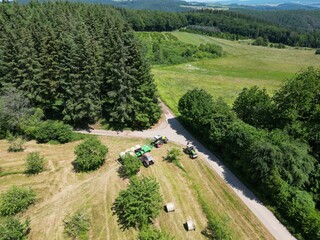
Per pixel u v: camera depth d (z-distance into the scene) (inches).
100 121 2358.5
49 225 1317.7
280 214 1366.9
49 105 2361.0
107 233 1278.3
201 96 2118.6
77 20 3757.4
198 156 1873.8
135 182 1371.8
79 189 1552.7
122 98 2102.6
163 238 1150.3
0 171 1679.4
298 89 1637.6
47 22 3636.8
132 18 7022.6
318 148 1581.0
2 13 4185.5
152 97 2239.2
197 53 5713.6
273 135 1524.4
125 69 2050.9
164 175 1663.4
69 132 2042.3
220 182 1619.1
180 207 1424.7
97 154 1686.8
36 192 1520.7
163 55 5334.6
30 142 2015.3
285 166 1408.7
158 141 1968.5
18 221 1195.3
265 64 5295.3
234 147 1708.9
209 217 1355.8
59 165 1758.1
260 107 1873.8
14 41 2142.0
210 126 1888.5
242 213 1395.2
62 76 2118.6
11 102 2014.0
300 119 1701.5
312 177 1430.9
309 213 1246.9
